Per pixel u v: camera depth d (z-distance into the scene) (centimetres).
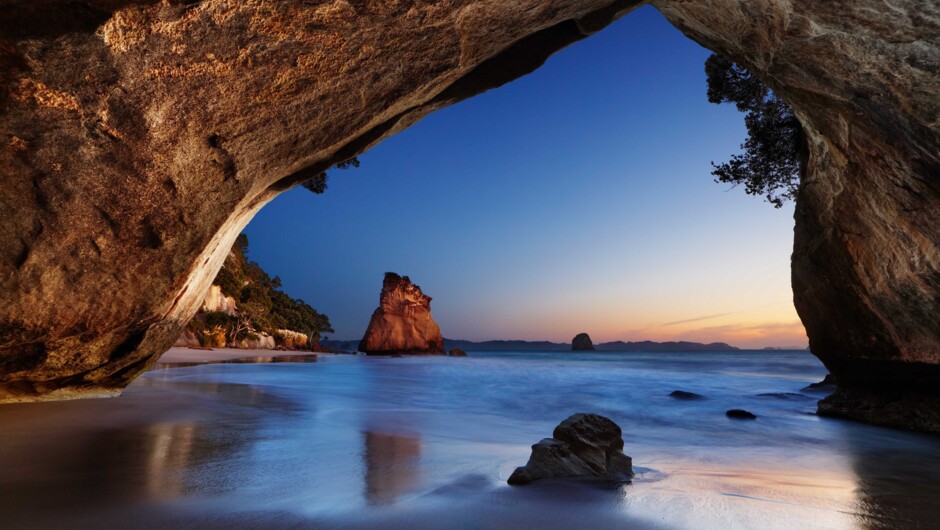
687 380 2145
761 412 1024
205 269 629
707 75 1191
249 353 4244
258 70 445
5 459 409
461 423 779
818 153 816
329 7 422
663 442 666
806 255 905
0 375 524
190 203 491
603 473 425
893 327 766
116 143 434
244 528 285
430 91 572
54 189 429
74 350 531
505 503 344
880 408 850
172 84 425
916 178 643
